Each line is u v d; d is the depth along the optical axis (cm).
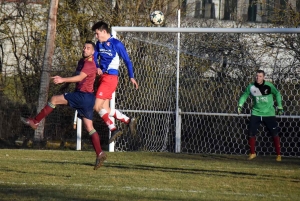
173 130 4578
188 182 2527
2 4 5991
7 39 5991
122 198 2033
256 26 5888
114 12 5850
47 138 5003
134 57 4669
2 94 5253
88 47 2589
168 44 4628
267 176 2855
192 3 6425
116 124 4631
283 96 4472
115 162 3341
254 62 4547
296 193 2327
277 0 5800
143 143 4628
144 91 4644
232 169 3138
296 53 4453
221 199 2091
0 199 1927
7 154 3691
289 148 4506
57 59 5684
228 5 6881
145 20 5809
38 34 5950
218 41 4619
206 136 4628
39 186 2269
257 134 4588
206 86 4600
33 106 5225
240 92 4550
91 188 2258
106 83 3058
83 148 4825
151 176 2686
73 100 2616
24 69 5691
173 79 4591
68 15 5878
